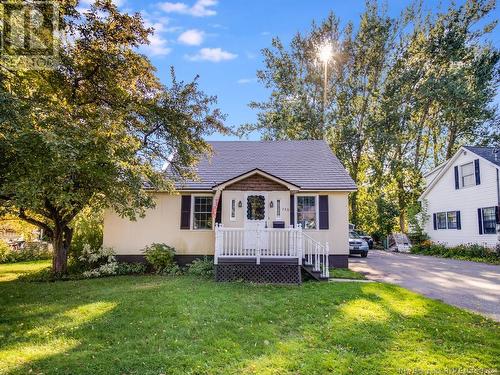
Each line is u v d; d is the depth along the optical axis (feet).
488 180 62.34
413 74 88.53
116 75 32.04
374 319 21.63
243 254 37.86
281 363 15.35
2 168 23.08
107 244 46.01
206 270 41.09
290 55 99.25
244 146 59.52
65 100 29.45
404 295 27.89
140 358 15.80
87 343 17.78
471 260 56.75
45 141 19.48
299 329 20.16
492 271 43.01
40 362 15.38
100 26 29.86
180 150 36.91
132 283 34.58
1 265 55.16
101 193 32.45
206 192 46.70
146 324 20.57
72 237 44.83
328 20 95.61
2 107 18.86
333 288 30.66
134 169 29.60
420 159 108.37
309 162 53.52
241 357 16.06
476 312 23.56
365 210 97.40
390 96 89.20
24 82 24.06
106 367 14.92
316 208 46.93
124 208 31.40
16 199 24.50
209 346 17.29
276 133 99.04
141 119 34.73
